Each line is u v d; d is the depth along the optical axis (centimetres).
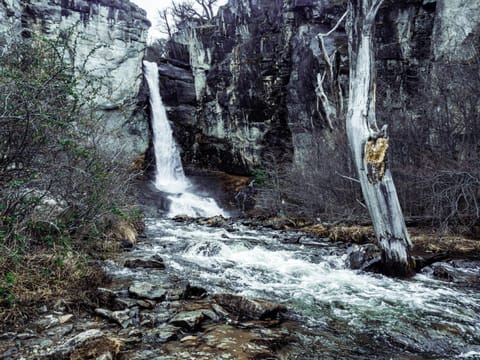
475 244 859
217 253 802
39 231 539
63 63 573
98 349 323
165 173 2347
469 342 403
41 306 409
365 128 681
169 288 502
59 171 559
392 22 1661
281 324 431
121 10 2131
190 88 2552
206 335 376
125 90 2111
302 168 1667
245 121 2209
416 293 565
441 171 1020
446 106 1182
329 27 1945
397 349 383
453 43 1410
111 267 613
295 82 1894
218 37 2409
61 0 1925
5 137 494
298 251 875
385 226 670
